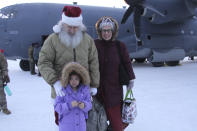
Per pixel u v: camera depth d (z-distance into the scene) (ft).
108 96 10.82
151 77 33.58
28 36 40.45
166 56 47.24
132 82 11.35
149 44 46.42
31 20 40.63
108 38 10.78
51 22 41.34
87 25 43.83
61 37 9.54
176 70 41.34
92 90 10.27
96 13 45.50
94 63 10.25
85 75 9.51
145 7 38.63
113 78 10.92
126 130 14.33
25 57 41.52
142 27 45.57
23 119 16.38
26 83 30.04
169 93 23.72
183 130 14.30
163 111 17.90
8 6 43.21
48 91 25.05
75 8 9.51
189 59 68.39
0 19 42.16
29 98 22.11
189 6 40.32
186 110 18.15
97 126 10.57
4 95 17.48
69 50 9.64
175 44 48.75
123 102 11.39
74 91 9.78
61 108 9.46
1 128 14.83
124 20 41.16
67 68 9.26
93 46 10.28
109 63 10.84
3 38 41.70
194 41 51.08
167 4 39.83
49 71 9.44
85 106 9.62
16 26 40.68
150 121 15.79
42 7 41.91
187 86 27.17
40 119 16.31
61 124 9.95
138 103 20.07
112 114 10.92
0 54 16.97
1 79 17.22
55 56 9.82
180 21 47.21
